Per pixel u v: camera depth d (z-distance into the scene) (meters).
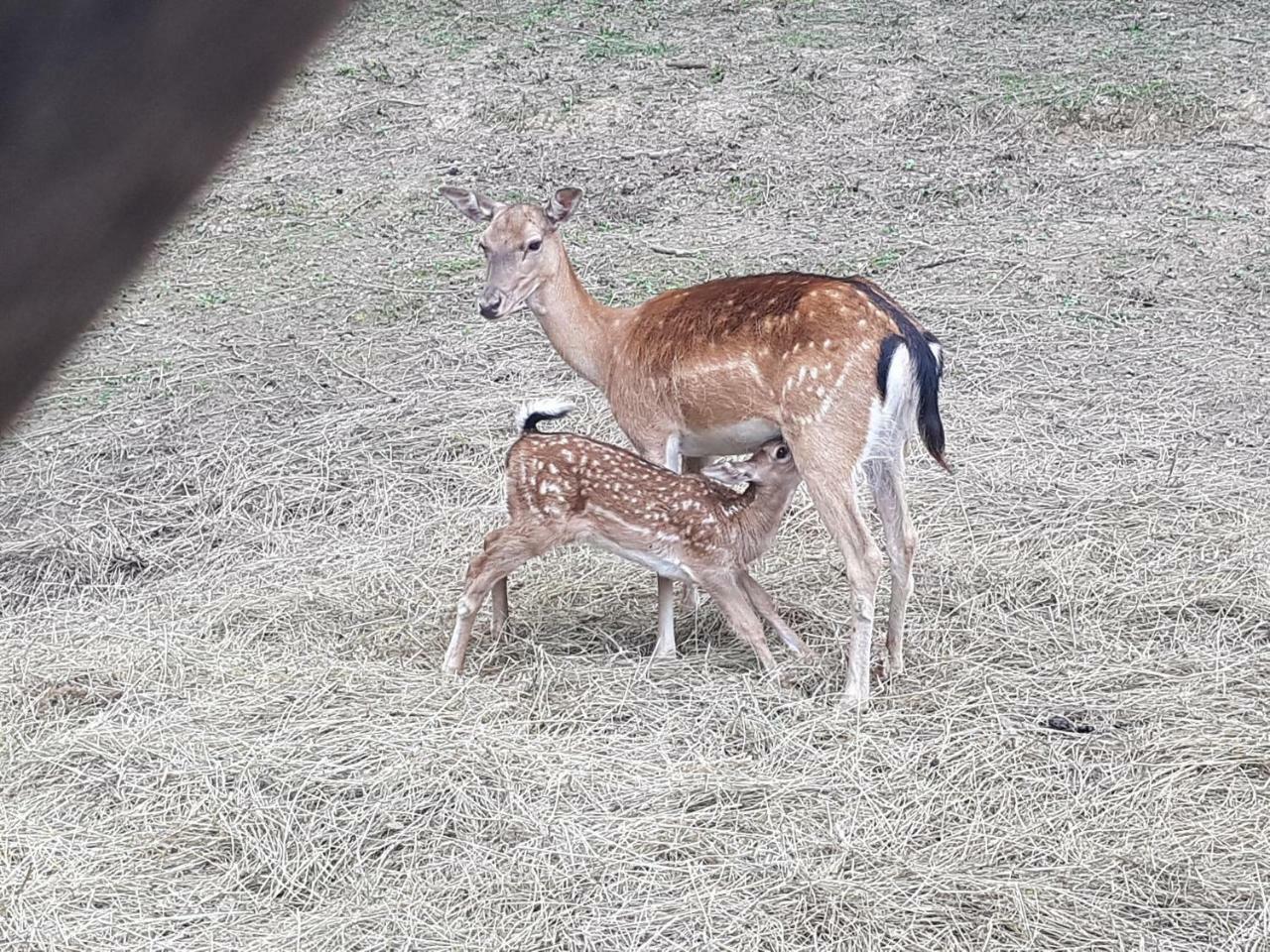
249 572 5.95
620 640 5.37
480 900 3.93
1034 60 11.64
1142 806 4.24
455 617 5.48
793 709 4.80
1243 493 6.12
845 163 10.42
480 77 12.12
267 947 3.76
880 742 4.61
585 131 11.19
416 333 8.33
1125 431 6.75
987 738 4.59
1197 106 10.53
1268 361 7.43
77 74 0.35
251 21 0.36
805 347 4.72
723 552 4.92
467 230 9.89
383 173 10.81
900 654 5.02
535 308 5.45
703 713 4.78
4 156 0.35
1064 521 5.95
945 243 9.16
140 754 4.59
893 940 3.74
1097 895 3.88
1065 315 8.09
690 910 3.87
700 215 9.84
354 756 4.53
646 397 5.23
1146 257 8.77
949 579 5.58
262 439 7.08
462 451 6.88
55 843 4.20
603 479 4.87
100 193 0.36
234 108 0.36
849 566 4.77
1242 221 9.14
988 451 6.61
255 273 9.36
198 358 8.09
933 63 11.73
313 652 5.27
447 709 4.82
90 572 6.05
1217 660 4.99
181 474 6.77
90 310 0.36
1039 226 9.33
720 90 11.57
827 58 11.99
